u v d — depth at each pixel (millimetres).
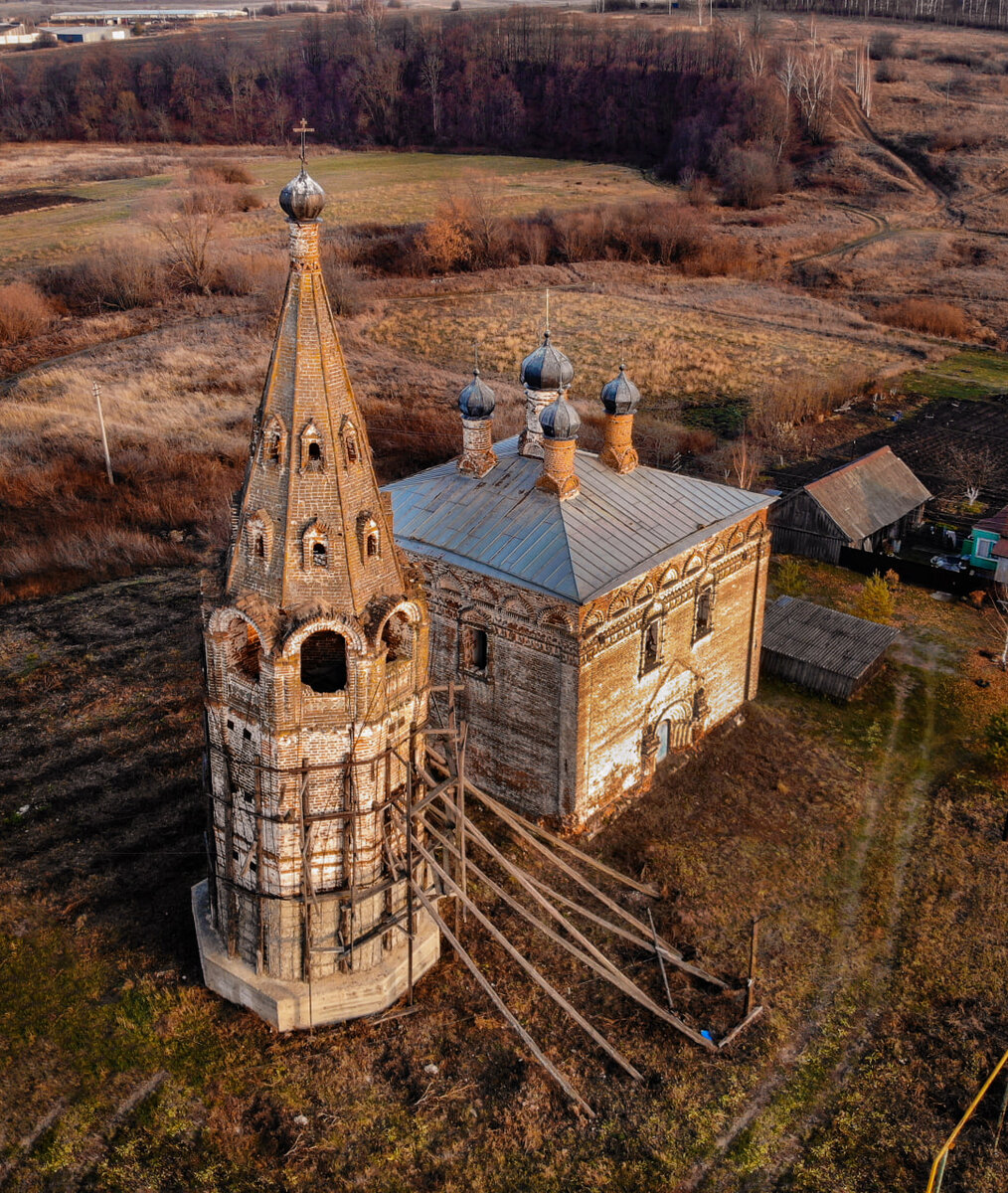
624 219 114938
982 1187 22359
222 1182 22109
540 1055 23266
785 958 28172
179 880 30109
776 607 43719
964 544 52938
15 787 34312
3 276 92312
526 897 29422
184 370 77250
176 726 37438
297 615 21469
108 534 52281
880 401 75938
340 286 92750
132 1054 24719
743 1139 23359
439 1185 22109
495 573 30297
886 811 34000
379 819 23984
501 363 80312
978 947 28625
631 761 32906
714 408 73188
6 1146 22828
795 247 114375
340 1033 25031
